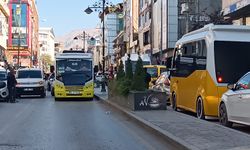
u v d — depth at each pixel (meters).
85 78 31.45
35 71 36.16
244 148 9.64
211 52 15.99
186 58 18.77
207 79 16.08
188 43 18.59
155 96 19.95
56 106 25.53
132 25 87.62
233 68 15.93
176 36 59.28
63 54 31.70
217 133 12.12
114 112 21.44
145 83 20.95
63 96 31.06
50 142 11.95
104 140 12.37
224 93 14.69
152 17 68.06
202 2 56.31
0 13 78.88
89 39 76.94
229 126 14.20
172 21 59.31
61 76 31.28
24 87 34.28
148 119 16.03
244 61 15.99
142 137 12.97
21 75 35.62
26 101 30.47
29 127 15.27
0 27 78.62
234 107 13.52
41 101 30.50
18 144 11.59
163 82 24.52
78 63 31.59
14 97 28.88
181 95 19.45
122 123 16.64
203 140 10.91
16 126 15.57
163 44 60.69
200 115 16.69
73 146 11.33
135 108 19.72
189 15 53.62
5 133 13.74
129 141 12.20
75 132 14.02
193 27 45.50
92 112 21.47
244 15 32.53
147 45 73.19
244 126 14.90
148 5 72.31
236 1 31.14
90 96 31.50
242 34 16.19
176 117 16.72
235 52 15.99
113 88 26.48
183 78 19.14
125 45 95.81
